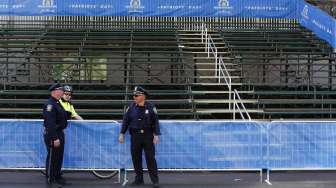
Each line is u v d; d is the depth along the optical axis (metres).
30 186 9.73
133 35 21.61
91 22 23.05
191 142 10.19
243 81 17.91
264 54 19.53
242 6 21.95
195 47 20.25
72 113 10.72
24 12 21.64
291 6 22.27
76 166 10.16
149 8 21.89
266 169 10.22
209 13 21.88
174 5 21.83
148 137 9.71
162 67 19.84
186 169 10.18
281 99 16.69
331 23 18.70
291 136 10.20
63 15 21.81
